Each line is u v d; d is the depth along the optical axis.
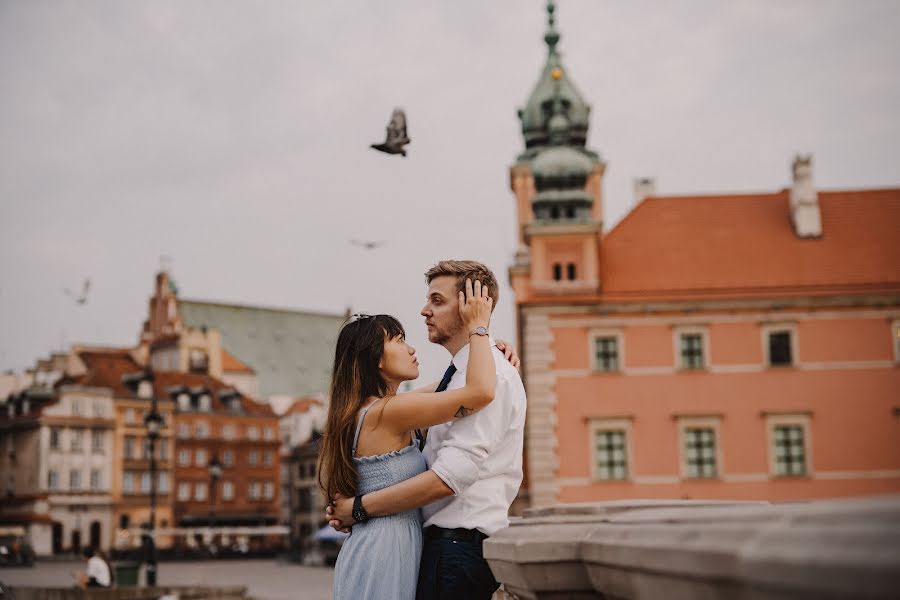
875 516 1.63
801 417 44.12
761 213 49.62
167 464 103.12
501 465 4.31
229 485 108.31
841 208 49.34
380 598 4.18
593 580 3.00
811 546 1.66
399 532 4.26
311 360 151.12
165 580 51.59
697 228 48.88
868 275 45.75
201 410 107.69
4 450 100.94
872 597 1.43
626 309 44.97
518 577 3.31
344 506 4.33
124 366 106.75
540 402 44.50
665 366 44.69
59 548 94.94
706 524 2.21
